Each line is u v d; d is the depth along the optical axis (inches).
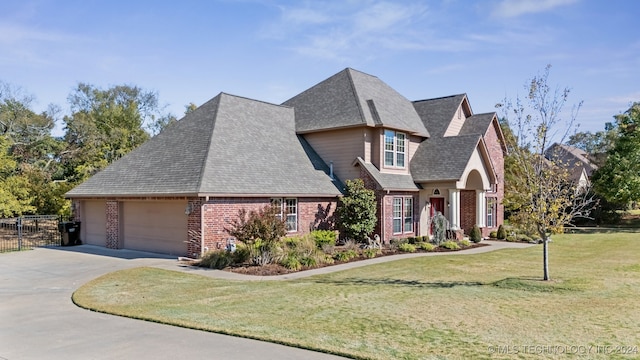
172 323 354.9
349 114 1003.3
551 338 313.0
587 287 497.0
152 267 656.4
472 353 280.2
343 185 994.1
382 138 996.6
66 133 1742.1
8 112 1621.6
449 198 1093.8
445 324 349.4
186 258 728.3
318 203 924.6
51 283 549.0
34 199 1195.9
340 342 301.9
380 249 856.3
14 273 620.7
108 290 498.6
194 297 458.9
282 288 505.0
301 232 880.9
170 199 767.7
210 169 765.9
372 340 307.1
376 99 1085.1
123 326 352.2
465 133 1234.0
